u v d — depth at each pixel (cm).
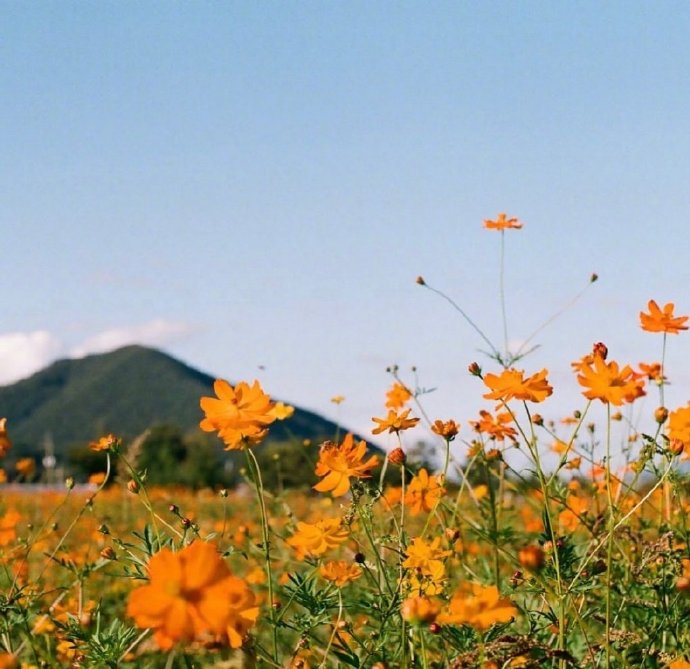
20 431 9275
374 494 300
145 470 317
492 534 367
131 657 323
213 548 180
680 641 294
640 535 346
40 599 423
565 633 272
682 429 286
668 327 317
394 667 271
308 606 288
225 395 278
